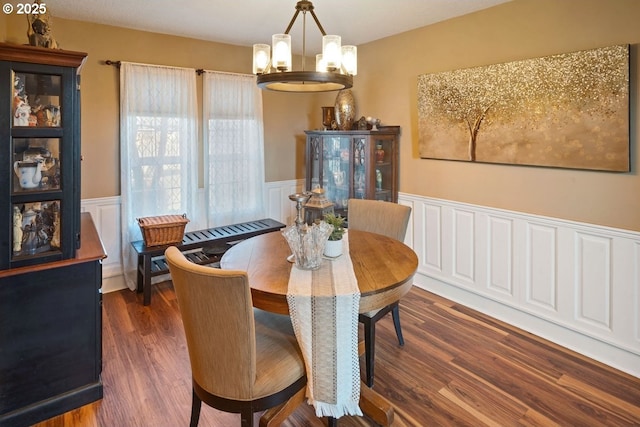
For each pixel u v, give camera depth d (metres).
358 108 4.27
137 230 3.69
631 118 2.34
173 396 2.21
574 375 2.43
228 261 2.12
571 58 2.52
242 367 1.56
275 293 1.71
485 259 3.23
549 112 2.67
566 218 2.71
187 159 3.85
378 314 2.33
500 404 2.15
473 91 3.10
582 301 2.67
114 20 3.29
